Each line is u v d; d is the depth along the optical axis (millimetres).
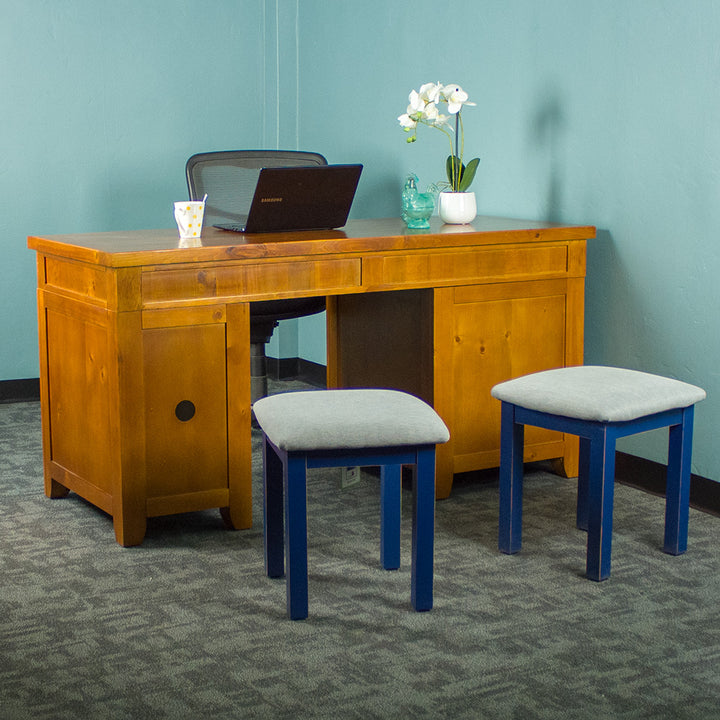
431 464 2096
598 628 2078
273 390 4262
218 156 3492
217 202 3455
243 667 1912
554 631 2062
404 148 3814
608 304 3076
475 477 3129
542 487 3008
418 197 2961
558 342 3035
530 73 3230
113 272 2396
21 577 2336
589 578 2322
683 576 2346
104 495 2596
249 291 2574
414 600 2152
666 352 2912
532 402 2332
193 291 2504
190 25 4184
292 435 2012
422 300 2879
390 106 3854
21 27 3883
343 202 2877
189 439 2568
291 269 2617
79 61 3998
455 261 2834
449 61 3549
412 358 2973
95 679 1867
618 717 1738
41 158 3988
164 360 2502
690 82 2754
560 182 3184
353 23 4000
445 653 1967
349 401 2172
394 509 2361
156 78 4152
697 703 1787
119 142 4121
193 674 1885
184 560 2445
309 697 1802
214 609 2166
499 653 1967
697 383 2830
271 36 4328
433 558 2289
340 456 2062
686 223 2811
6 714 1742
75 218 4086
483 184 3482
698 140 2752
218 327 2553
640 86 2893
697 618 2127
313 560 2438
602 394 2285
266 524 2305
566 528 2658
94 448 2631
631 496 2928
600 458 2254
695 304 2812
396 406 2143
